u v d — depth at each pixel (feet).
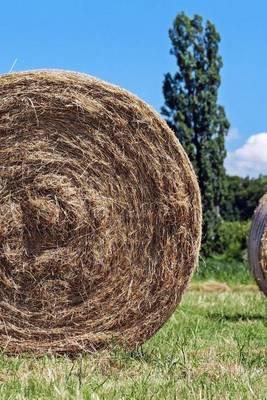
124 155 24.95
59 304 24.95
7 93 24.58
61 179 24.99
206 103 87.40
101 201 25.02
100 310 25.03
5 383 19.62
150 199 24.98
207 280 61.31
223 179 87.61
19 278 24.93
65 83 24.67
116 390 18.70
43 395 18.39
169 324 31.27
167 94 88.94
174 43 89.15
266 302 42.09
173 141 24.86
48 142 24.98
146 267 25.04
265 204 39.60
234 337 28.14
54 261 24.95
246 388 18.99
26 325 24.85
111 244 25.04
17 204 24.95
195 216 24.94
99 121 24.86
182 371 21.18
